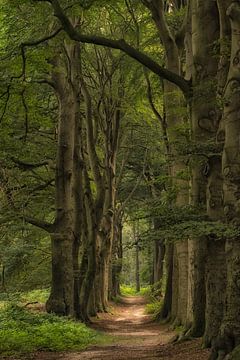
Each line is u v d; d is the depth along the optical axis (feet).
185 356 38.22
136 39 77.36
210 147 35.94
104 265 117.19
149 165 116.67
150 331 74.38
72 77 69.77
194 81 40.63
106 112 89.97
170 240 32.19
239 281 28.30
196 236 30.37
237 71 30.37
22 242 79.46
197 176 43.29
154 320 91.91
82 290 77.05
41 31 55.21
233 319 28.32
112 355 43.37
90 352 46.32
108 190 97.19
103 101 88.79
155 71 39.99
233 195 29.78
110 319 101.30
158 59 78.89
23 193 71.10
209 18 41.06
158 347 48.73
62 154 68.18
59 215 67.36
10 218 64.75
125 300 181.57
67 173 68.18
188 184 59.98
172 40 58.23
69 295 66.49
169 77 40.22
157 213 37.04
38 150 73.46
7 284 83.20
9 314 62.39
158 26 58.34
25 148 65.31
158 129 106.22
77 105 71.00
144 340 59.72
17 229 69.92
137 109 92.53
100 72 84.48
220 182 36.88
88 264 77.25
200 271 48.55
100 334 64.64
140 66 80.07
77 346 50.42
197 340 46.98
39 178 75.46
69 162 68.44
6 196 65.57
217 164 37.09
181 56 67.31
